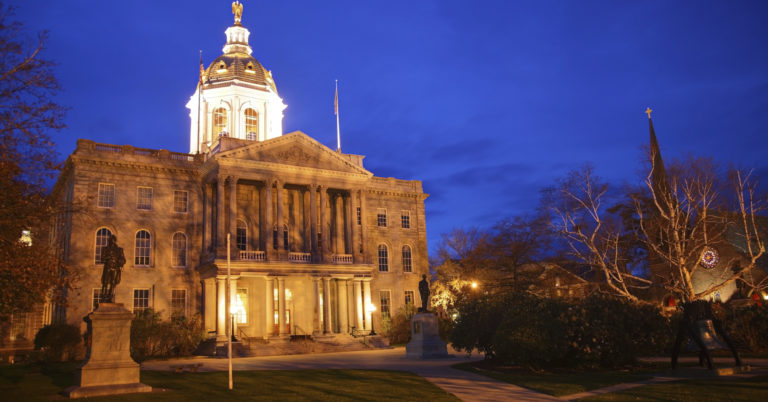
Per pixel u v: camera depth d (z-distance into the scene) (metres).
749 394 19.25
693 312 26.59
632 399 19.38
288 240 63.00
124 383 23.52
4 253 22.11
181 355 49.84
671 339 29.00
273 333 56.88
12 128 21.75
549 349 27.22
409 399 21.03
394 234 71.31
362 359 41.31
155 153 58.38
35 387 25.77
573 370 28.34
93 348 23.38
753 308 36.91
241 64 77.31
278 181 59.72
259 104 76.06
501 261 69.44
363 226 64.69
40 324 58.41
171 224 57.66
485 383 24.95
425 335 41.56
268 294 56.72
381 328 64.75
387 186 72.00
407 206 73.38
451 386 24.20
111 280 25.06
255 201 62.16
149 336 47.53
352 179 64.75
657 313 29.47
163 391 23.81
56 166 23.66
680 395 19.66
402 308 65.56
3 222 21.95
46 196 24.55
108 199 55.16
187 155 60.19
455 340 34.97
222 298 53.50
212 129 73.75
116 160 55.59
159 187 57.84
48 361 46.09
